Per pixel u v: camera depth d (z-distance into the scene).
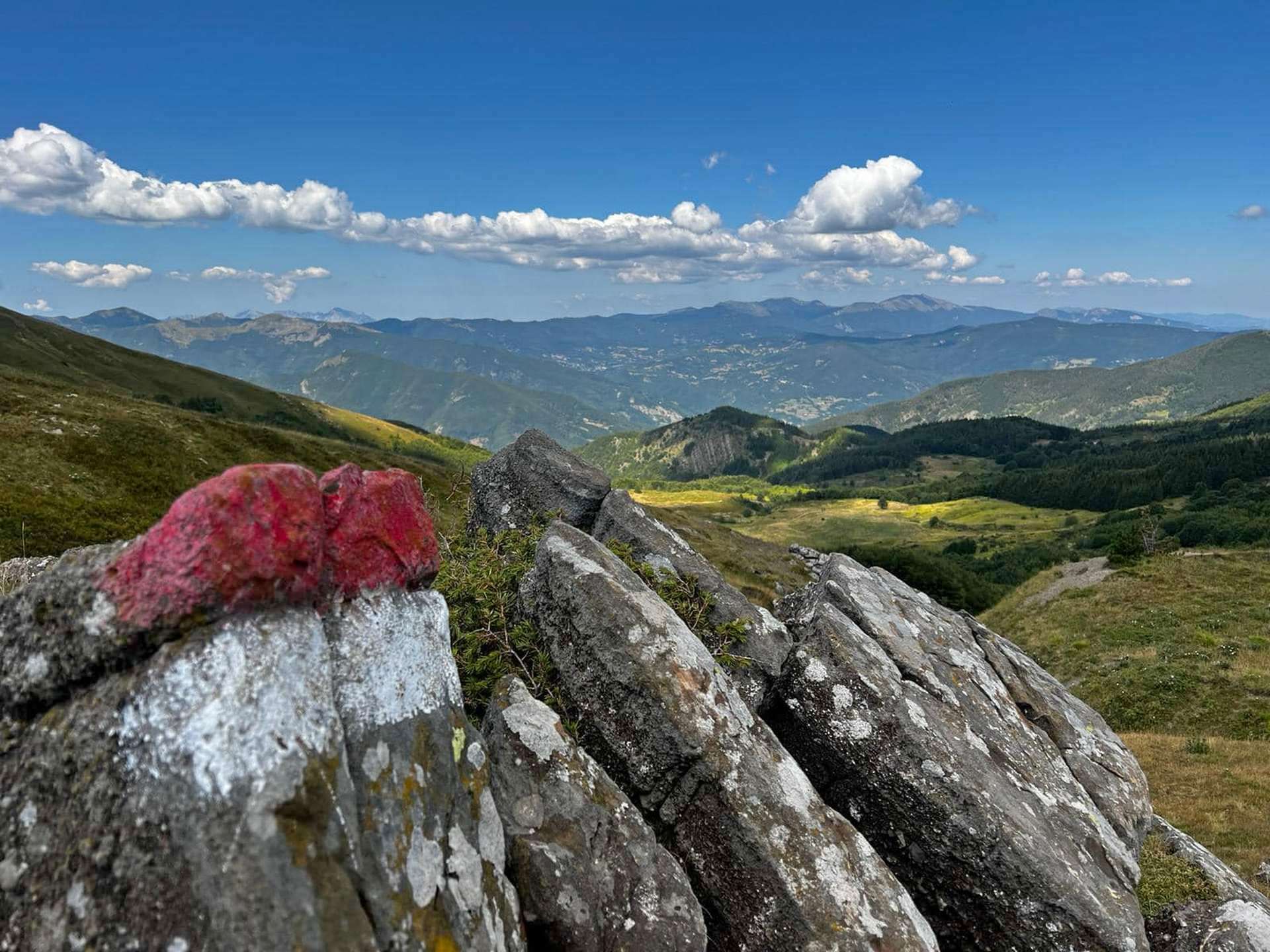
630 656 0.94
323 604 0.61
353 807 0.55
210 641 0.53
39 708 0.57
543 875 0.72
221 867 0.48
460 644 1.03
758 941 0.85
